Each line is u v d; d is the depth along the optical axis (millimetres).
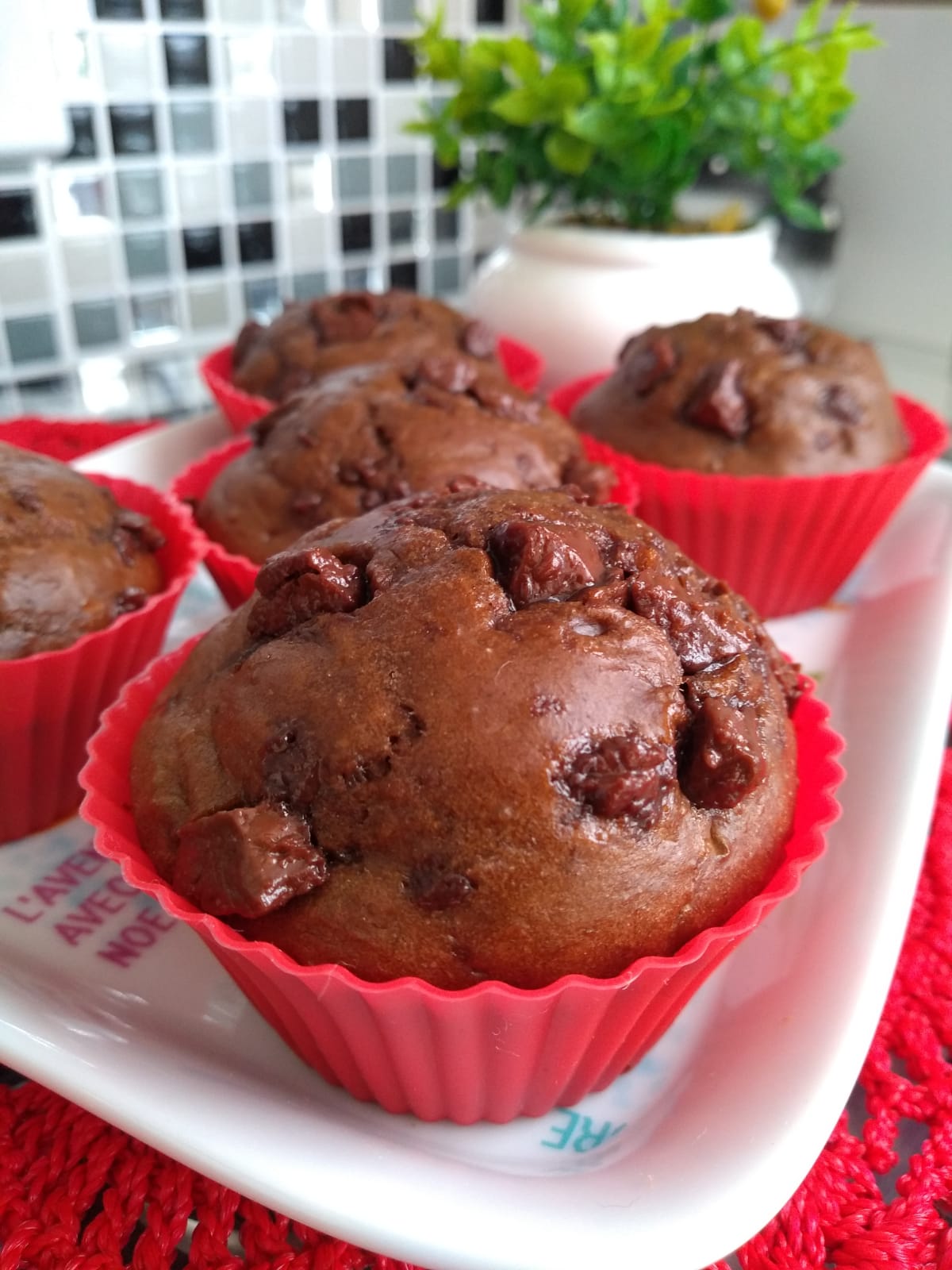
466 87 287
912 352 399
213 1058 133
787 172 296
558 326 297
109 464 256
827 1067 119
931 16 348
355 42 327
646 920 110
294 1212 105
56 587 162
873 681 203
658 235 301
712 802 114
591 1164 121
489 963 108
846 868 151
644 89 257
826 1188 119
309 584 122
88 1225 115
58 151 273
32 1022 124
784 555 225
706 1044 136
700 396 222
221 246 334
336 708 112
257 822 110
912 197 376
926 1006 140
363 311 267
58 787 175
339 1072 127
